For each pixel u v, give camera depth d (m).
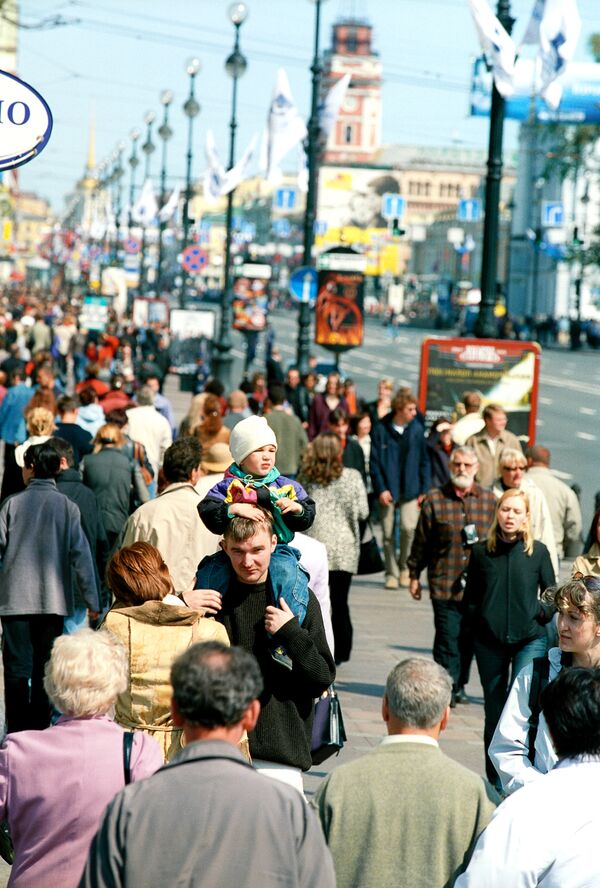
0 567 10.35
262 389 30.17
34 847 5.44
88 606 10.45
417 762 5.16
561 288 136.00
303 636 6.77
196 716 4.50
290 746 6.85
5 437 21.80
